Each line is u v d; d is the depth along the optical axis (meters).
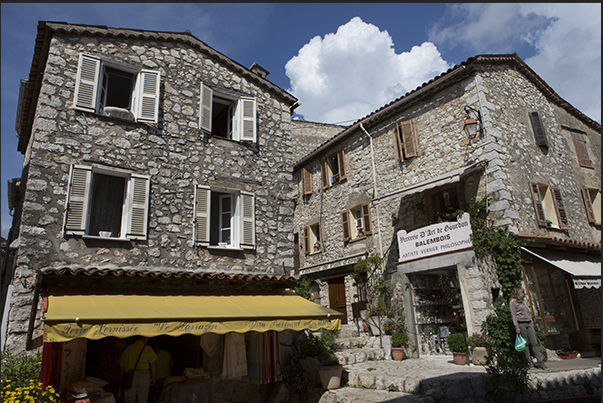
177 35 10.27
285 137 11.86
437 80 12.73
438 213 12.33
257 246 10.31
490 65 12.66
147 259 8.53
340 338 11.88
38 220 7.54
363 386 8.46
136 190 8.73
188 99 10.14
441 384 7.32
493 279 9.77
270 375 8.88
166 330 6.46
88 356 7.80
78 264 7.73
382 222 14.61
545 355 9.28
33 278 7.23
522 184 11.62
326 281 17.42
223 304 7.96
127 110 9.08
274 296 9.36
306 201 19.30
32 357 6.54
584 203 14.23
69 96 8.45
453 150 12.40
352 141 16.67
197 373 8.13
